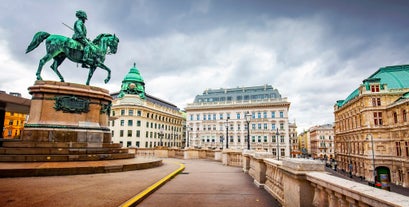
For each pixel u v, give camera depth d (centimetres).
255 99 7256
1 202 570
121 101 6962
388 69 5097
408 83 4450
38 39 1360
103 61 1588
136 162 1280
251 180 1051
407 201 245
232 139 7031
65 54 1423
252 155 1115
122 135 6681
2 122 1611
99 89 1475
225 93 8062
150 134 7300
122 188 758
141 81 7700
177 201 670
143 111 7031
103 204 571
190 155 2523
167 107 9094
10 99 1400
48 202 580
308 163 476
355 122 5044
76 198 623
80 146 1286
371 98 4462
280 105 6750
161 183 885
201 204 640
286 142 6531
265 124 6806
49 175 949
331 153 11488
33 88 1292
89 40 1530
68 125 1308
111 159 1338
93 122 1405
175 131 8944
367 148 4384
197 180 1043
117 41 1691
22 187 736
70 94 1354
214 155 2361
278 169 680
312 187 466
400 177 3956
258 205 633
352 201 321
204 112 7488
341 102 6612
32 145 1181
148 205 624
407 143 3750
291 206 514
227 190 827
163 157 2681
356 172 5028
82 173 1023
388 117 4269
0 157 1073
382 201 255
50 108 1301
